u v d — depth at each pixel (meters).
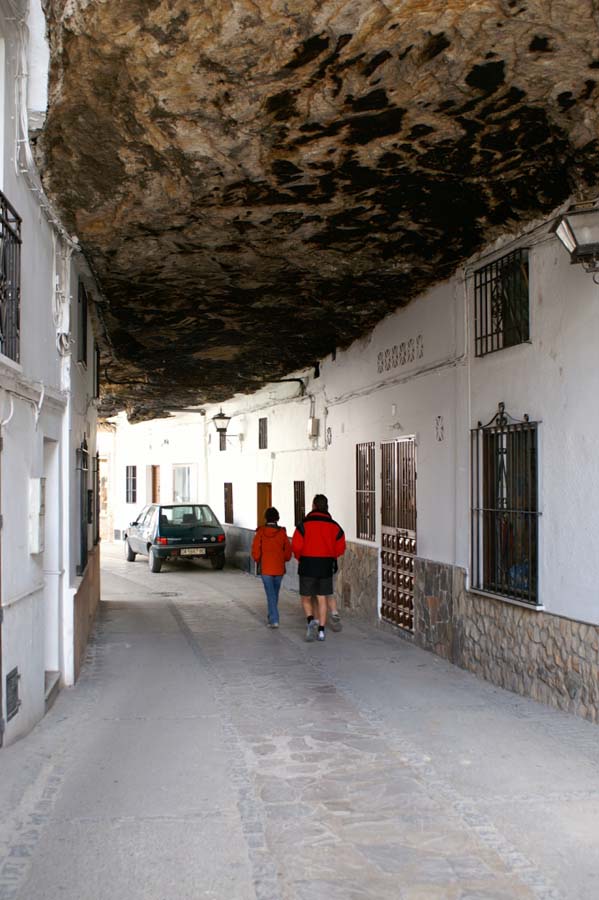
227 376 16.34
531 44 4.77
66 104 5.61
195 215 7.22
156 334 12.17
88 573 10.38
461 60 4.92
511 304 7.46
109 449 32.25
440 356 9.18
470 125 5.69
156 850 3.98
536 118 5.61
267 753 5.59
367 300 10.23
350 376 13.05
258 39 4.78
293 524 16.97
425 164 6.27
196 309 10.66
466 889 3.60
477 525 8.07
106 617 12.92
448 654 8.87
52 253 7.01
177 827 4.27
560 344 6.57
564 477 6.50
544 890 3.59
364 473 12.40
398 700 7.12
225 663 8.98
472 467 8.16
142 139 5.92
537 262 6.94
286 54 4.90
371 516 12.05
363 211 7.17
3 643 5.23
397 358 10.75
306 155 6.12
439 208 7.09
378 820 4.38
